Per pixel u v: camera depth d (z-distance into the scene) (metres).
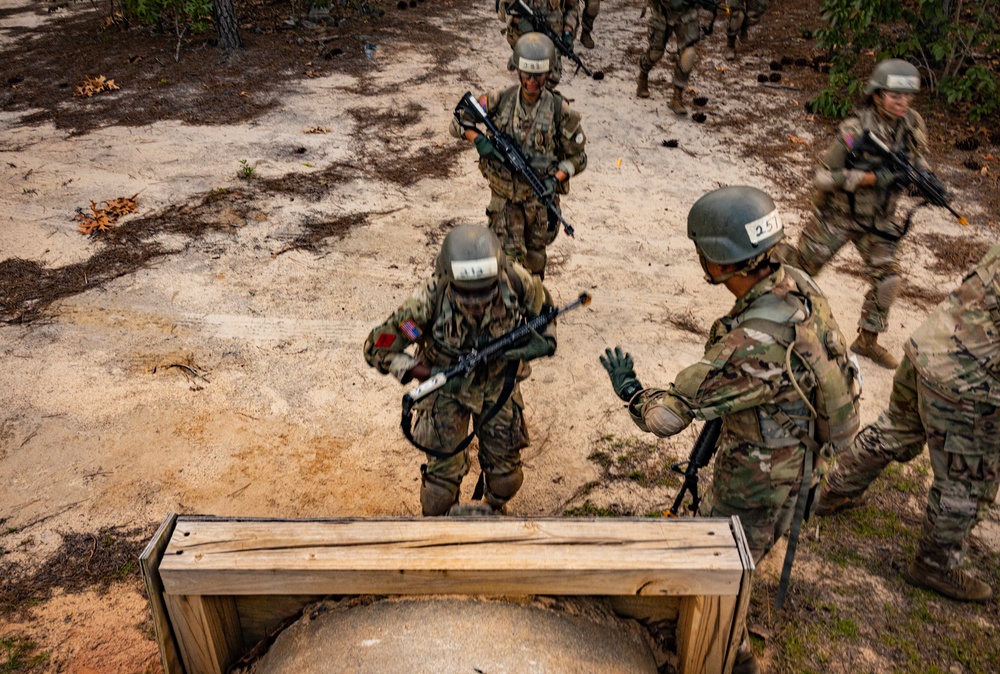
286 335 5.40
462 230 2.91
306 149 8.08
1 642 3.37
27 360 5.09
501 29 11.98
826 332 2.72
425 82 9.90
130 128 8.57
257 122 8.72
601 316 5.66
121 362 5.10
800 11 12.78
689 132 8.65
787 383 2.64
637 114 9.06
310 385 4.97
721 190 2.67
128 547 3.87
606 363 3.11
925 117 8.95
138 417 4.67
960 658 3.36
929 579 3.59
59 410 4.70
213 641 2.29
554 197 5.22
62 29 12.25
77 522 3.99
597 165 7.86
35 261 6.14
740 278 2.71
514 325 3.26
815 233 4.90
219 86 9.73
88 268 6.07
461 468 3.56
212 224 6.68
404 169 7.70
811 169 7.86
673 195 7.35
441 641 2.22
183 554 2.19
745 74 10.36
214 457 4.42
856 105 9.18
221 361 5.14
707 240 2.65
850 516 4.07
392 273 6.09
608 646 2.32
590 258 6.35
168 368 5.06
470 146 8.20
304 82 9.87
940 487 3.42
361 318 5.59
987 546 3.90
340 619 2.33
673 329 5.56
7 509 4.05
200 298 5.75
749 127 8.80
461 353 3.24
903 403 3.60
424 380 3.33
